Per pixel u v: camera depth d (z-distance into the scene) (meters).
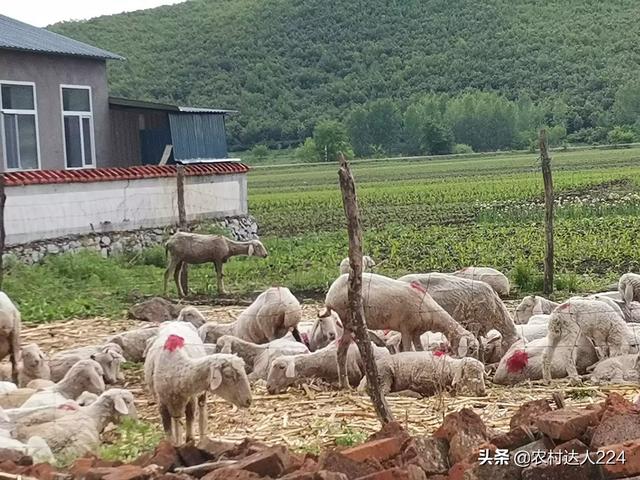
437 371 10.67
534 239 26.03
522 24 146.50
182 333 9.37
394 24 147.88
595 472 6.10
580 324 11.19
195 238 19.62
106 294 19.61
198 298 19.14
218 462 6.66
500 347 12.27
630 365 10.95
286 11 149.25
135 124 29.61
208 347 12.10
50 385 10.74
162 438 8.99
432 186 57.47
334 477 5.89
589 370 11.42
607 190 46.50
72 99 27.42
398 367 10.77
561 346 11.20
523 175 63.78
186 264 19.73
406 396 10.66
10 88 25.00
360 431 9.18
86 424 8.78
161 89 125.44
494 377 11.45
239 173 29.73
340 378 11.02
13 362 11.80
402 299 11.55
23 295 18.75
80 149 27.77
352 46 141.50
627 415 6.52
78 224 23.78
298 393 11.03
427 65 134.00
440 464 6.73
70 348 14.23
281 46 139.88
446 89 128.75
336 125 100.31
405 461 6.55
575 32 142.00
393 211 40.91
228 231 28.23
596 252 23.02
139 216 25.67
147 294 19.73
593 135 104.31
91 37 141.25
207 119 30.45
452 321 11.67
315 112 121.50
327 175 81.25
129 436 9.05
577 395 10.45
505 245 25.16
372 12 150.62
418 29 146.25
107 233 24.62
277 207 47.47
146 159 29.64
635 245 23.94
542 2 154.50
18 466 6.91
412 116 109.62
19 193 22.08
